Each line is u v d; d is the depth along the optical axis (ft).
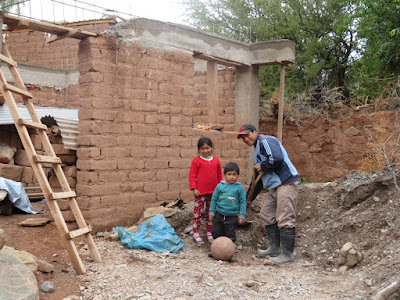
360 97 38.50
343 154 30.53
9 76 42.11
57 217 13.28
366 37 47.91
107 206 18.93
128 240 16.85
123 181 19.61
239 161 26.63
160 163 21.25
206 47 24.38
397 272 12.21
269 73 59.47
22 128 13.52
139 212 20.24
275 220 16.87
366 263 14.30
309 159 31.68
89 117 18.61
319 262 15.88
